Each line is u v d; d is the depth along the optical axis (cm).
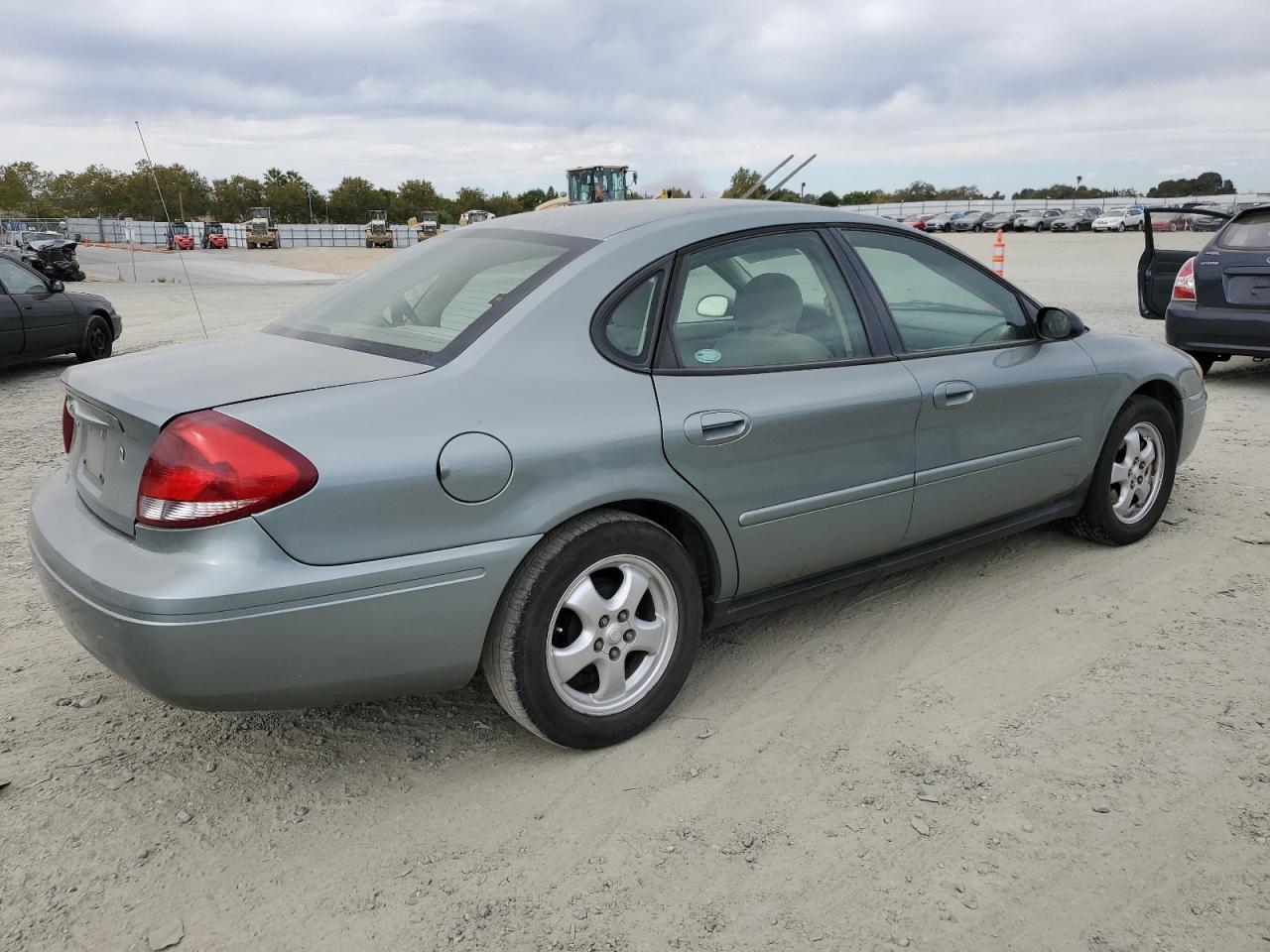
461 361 262
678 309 296
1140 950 208
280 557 229
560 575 265
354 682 247
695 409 287
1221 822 249
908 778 271
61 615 255
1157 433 440
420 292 306
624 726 288
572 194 2497
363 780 276
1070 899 223
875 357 338
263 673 233
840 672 334
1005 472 376
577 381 271
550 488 260
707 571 312
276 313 1642
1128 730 293
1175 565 418
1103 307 1313
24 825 255
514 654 263
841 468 323
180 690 229
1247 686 317
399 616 244
